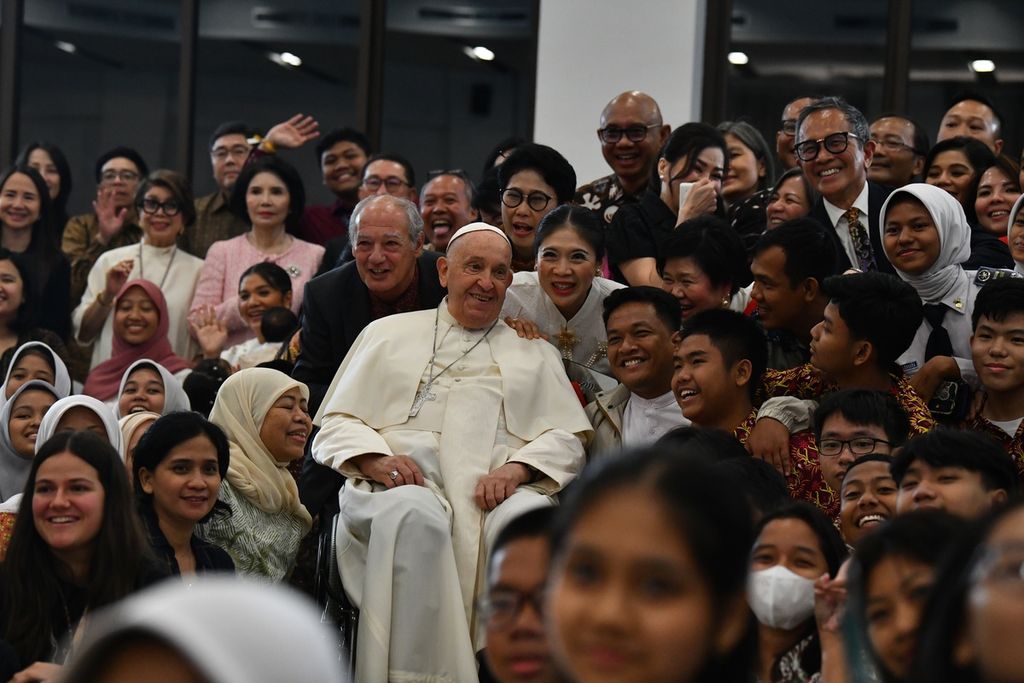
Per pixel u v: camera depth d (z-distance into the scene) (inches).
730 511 56.4
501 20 350.9
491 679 170.7
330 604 181.8
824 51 331.9
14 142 372.5
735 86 334.0
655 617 54.7
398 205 205.6
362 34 358.6
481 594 173.5
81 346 282.5
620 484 56.2
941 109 328.5
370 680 165.9
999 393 171.9
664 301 190.2
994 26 325.4
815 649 121.6
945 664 56.1
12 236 286.4
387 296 205.2
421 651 168.6
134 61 369.7
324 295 208.2
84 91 371.9
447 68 354.3
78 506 157.2
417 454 182.9
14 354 237.8
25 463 213.2
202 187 366.3
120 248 294.7
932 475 132.9
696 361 178.9
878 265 212.2
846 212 214.7
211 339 270.5
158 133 368.5
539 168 217.6
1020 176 224.8
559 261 197.9
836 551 123.5
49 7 374.0
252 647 41.3
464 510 177.5
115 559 157.3
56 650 156.6
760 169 265.0
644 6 330.6
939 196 188.4
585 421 189.5
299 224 295.1
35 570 157.8
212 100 366.3
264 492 195.5
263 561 194.2
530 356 192.4
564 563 55.9
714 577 55.4
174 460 175.6
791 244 190.7
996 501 132.2
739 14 333.4
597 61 332.2
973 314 174.1
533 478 183.2
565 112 333.4
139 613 41.7
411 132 356.8
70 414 195.6
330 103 361.4
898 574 83.2
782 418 172.6
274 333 261.0
